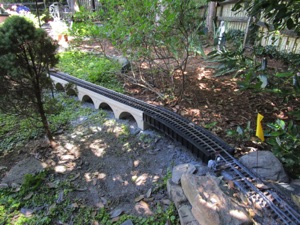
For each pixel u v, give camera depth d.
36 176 2.07
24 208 1.83
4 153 2.42
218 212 1.33
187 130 2.26
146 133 2.65
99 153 2.39
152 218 1.68
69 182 2.05
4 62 1.84
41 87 2.26
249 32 4.45
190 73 4.24
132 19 2.81
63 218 1.74
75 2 8.62
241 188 1.58
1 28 1.87
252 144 2.20
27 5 10.95
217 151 1.96
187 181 1.63
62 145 2.51
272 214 1.39
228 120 2.64
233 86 3.57
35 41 1.97
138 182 2.03
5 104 2.12
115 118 3.01
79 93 3.47
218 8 6.66
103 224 1.68
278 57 3.99
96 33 3.33
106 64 4.45
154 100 3.26
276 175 1.68
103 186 2.01
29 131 2.73
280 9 1.47
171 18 2.45
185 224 1.47
